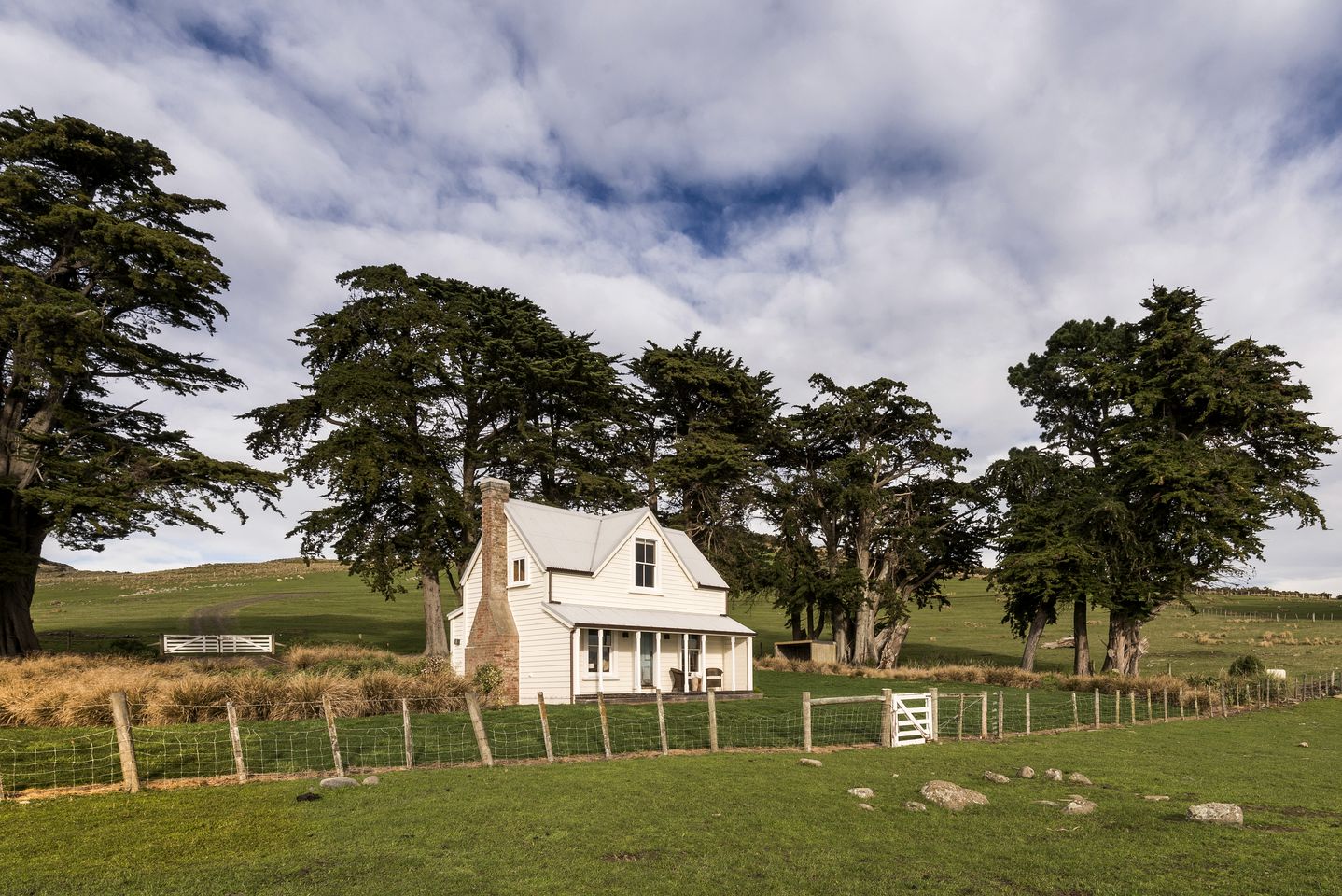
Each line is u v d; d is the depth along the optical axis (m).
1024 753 18.36
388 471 41.06
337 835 10.06
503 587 32.28
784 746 18.67
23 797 11.74
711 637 36.78
